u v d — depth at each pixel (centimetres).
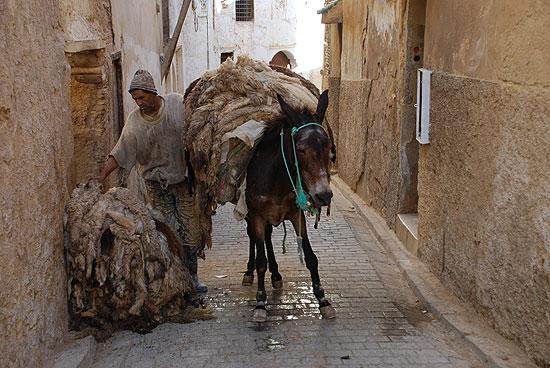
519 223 416
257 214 516
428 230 614
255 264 579
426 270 614
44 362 402
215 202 534
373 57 891
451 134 543
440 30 578
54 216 439
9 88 354
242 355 448
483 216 475
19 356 359
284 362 436
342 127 1152
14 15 366
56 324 436
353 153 1034
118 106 744
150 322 493
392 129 773
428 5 616
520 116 413
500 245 446
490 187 462
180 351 456
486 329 463
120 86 743
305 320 516
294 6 2848
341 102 1166
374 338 475
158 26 1226
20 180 369
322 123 486
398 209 749
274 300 565
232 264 688
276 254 710
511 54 426
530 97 399
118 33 729
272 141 500
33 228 391
